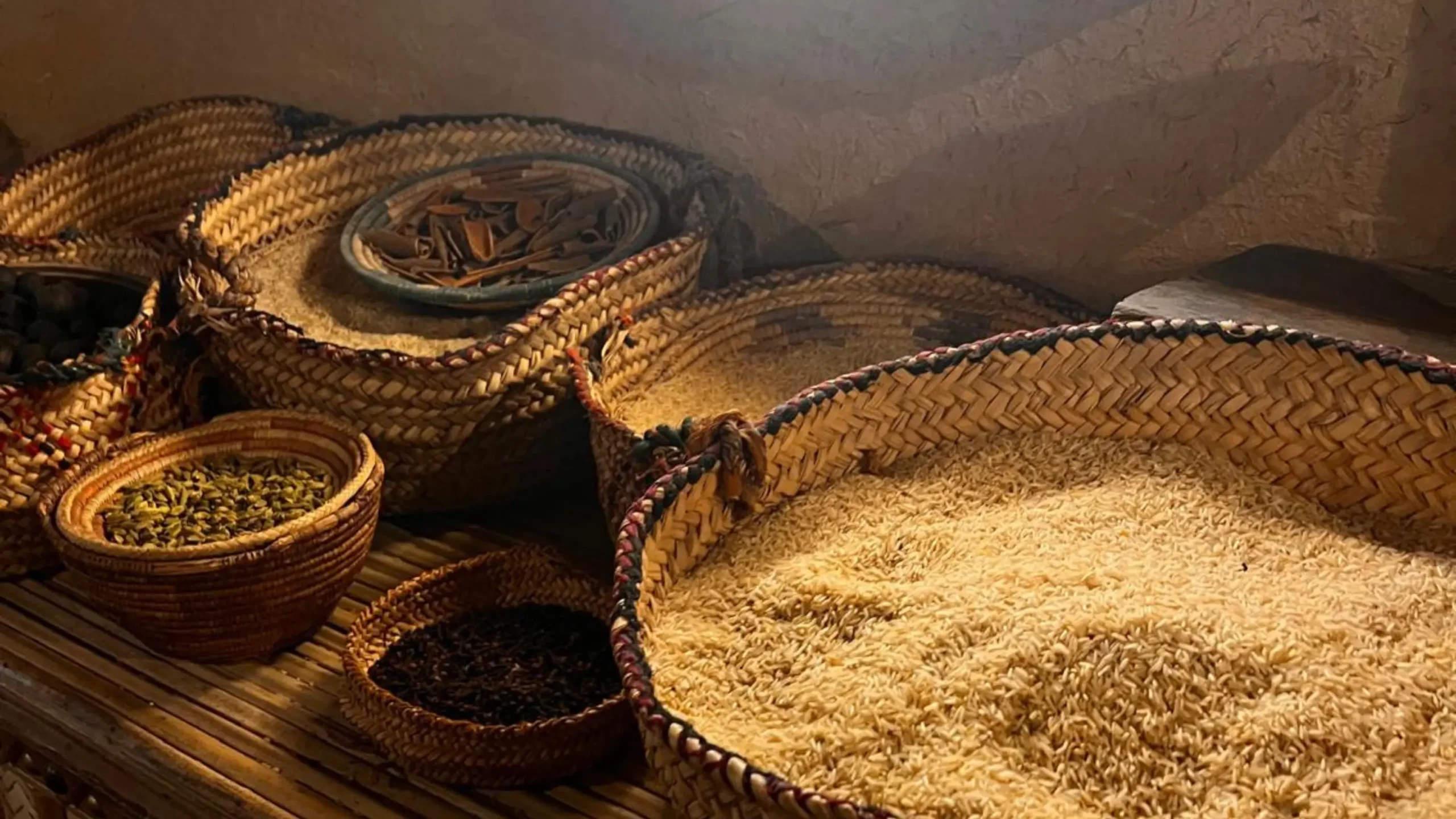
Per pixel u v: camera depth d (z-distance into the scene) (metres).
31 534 0.95
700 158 1.12
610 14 1.18
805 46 1.10
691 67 1.16
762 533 0.79
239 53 1.42
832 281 1.07
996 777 0.61
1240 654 0.64
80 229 1.27
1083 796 0.61
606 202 1.12
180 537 0.85
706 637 0.72
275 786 0.79
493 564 0.89
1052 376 0.83
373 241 1.10
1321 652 0.65
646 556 0.70
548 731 0.74
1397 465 0.76
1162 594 0.68
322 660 0.89
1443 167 0.92
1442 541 0.75
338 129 1.31
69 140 1.61
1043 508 0.79
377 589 0.95
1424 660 0.65
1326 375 0.77
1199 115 0.98
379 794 0.77
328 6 1.33
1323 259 0.98
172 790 0.81
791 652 0.70
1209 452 0.81
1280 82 0.94
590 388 0.90
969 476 0.82
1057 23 1.00
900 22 1.05
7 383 0.90
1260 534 0.76
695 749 0.56
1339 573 0.72
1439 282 0.93
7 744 0.93
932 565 0.75
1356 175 0.95
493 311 1.03
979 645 0.67
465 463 0.95
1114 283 1.07
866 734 0.63
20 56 1.58
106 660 0.90
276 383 0.96
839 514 0.80
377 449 0.95
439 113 1.32
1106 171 1.03
